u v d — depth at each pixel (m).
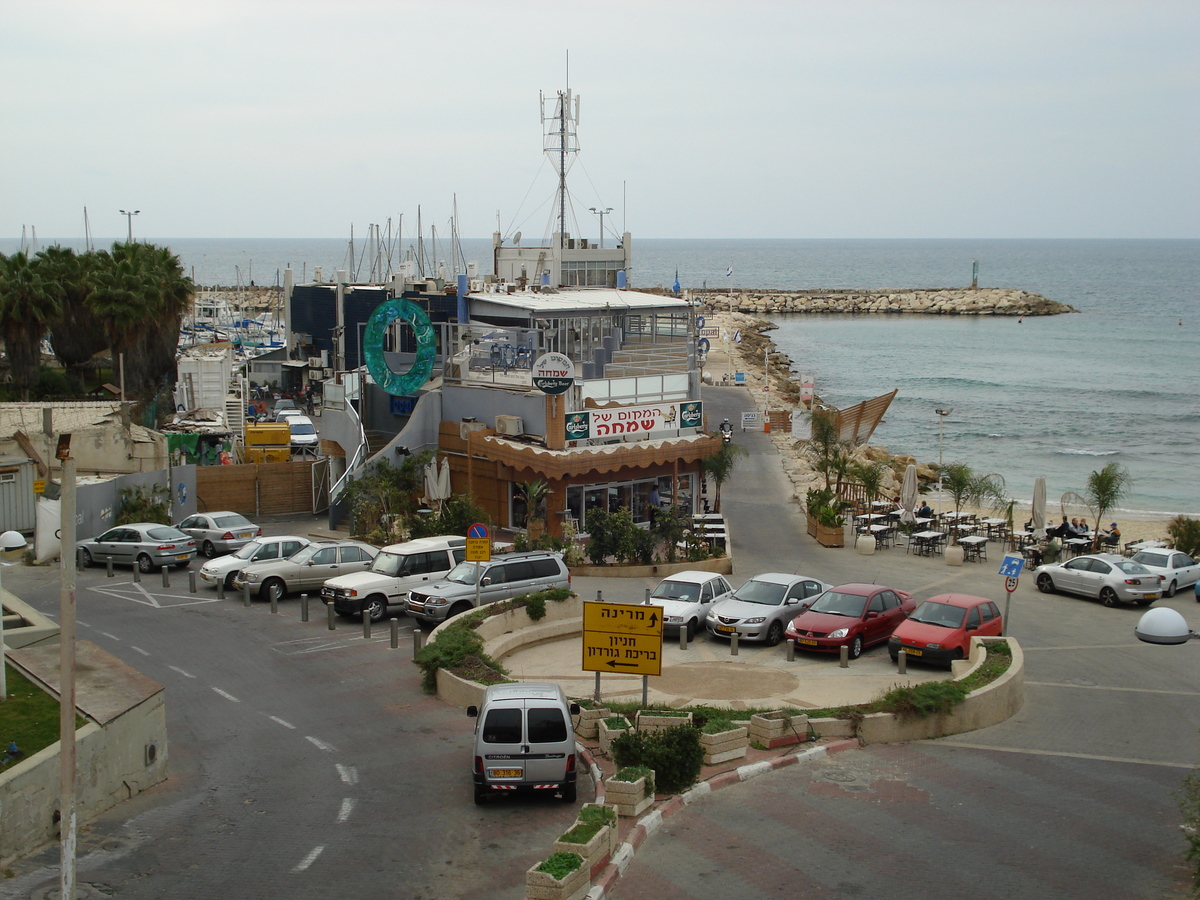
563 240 59.16
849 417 54.69
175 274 56.03
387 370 40.75
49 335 56.53
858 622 24.73
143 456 39.94
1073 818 15.55
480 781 15.51
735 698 21.03
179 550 32.59
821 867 13.72
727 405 72.31
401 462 40.03
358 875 13.55
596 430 37.03
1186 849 14.59
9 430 38.38
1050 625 28.52
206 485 41.06
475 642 22.58
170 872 13.63
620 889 13.05
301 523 40.97
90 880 13.38
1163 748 18.88
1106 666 24.53
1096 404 99.12
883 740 18.77
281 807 15.77
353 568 30.19
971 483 43.69
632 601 28.58
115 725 15.88
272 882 13.36
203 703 20.69
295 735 18.97
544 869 12.43
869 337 164.50
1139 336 164.38
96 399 52.38
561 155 58.53
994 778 17.09
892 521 42.47
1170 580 32.28
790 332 173.12
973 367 126.50
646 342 44.06
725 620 25.42
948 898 13.01
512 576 27.19
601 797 15.73
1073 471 70.88
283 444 49.62
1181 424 89.12
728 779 16.56
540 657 24.27
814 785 16.55
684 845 14.30
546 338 40.84
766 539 39.62
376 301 63.94
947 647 23.09
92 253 56.19
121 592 29.81
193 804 15.91
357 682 22.12
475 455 38.56
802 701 20.86
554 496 35.91
